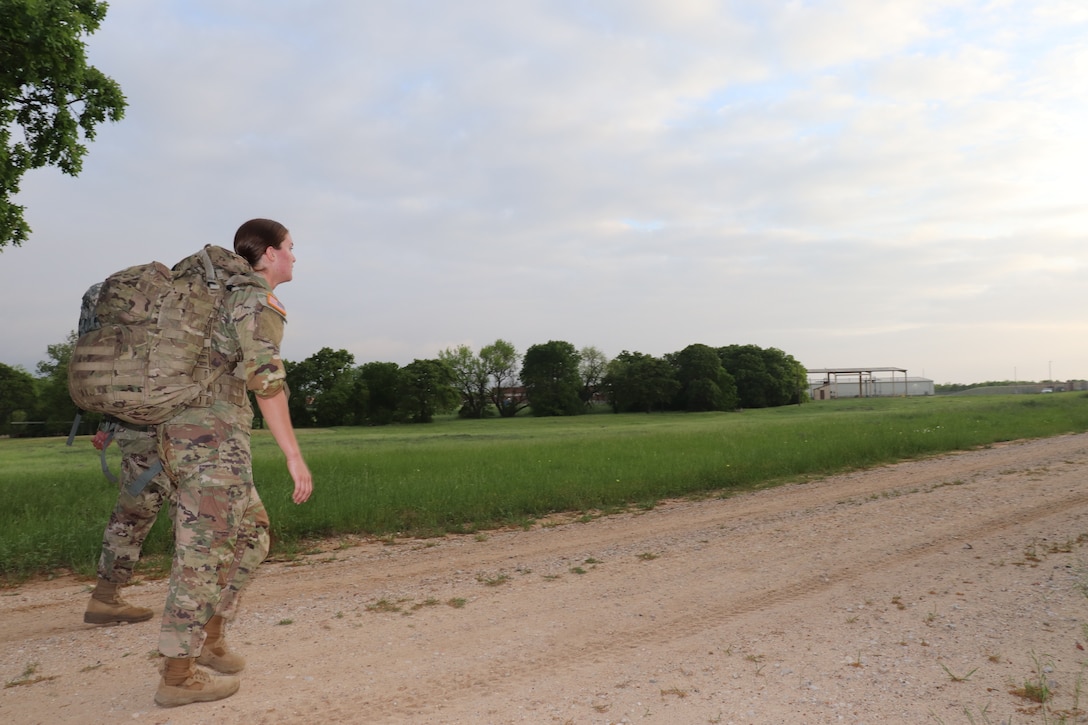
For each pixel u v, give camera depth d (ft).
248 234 9.98
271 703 8.93
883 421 81.71
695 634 11.62
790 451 44.78
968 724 7.89
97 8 38.32
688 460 41.06
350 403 321.93
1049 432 60.23
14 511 26.86
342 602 14.44
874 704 8.50
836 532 20.30
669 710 8.48
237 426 9.22
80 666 10.64
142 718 8.51
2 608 14.97
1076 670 9.44
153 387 8.56
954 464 39.06
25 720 8.52
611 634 11.76
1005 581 14.08
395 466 42.86
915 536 19.06
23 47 34.09
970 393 424.87
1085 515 20.94
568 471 37.37
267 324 8.91
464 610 13.57
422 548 21.50
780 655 10.36
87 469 53.01
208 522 8.78
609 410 392.27
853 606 12.86
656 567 16.99
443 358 378.73
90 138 40.06
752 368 361.92
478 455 50.57
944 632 11.18
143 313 8.72
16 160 37.96
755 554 17.92
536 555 19.38
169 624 8.68
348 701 8.99
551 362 366.63
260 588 15.99
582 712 8.49
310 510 24.88
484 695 9.14
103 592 13.08
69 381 8.75
